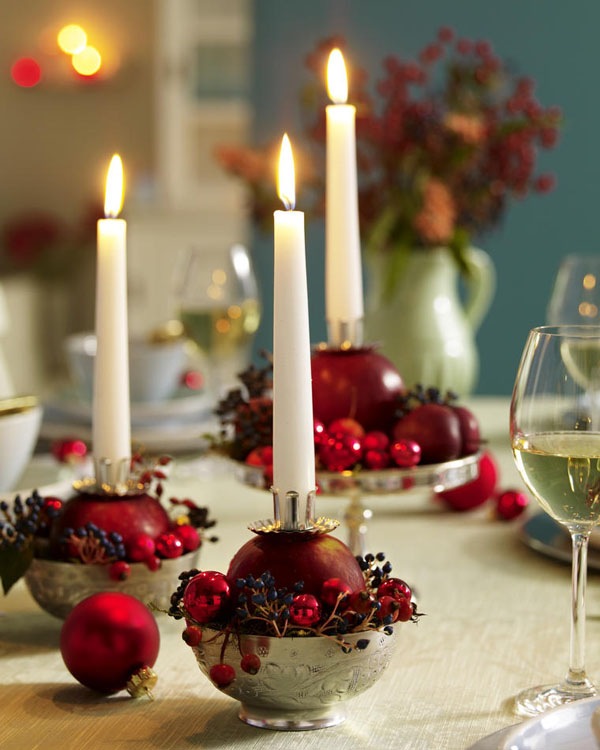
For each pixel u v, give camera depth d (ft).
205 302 6.75
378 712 3.89
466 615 4.48
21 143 23.85
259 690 3.74
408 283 6.33
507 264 13.20
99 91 23.31
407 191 6.48
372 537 5.20
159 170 22.72
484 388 13.42
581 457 3.82
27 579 4.32
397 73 6.54
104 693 3.97
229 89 22.15
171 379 6.78
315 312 13.58
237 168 6.73
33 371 22.36
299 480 3.82
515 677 4.08
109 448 4.30
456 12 13.11
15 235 23.38
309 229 13.44
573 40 12.83
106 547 4.20
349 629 3.73
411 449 4.48
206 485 5.88
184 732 3.79
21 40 23.44
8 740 3.76
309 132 6.87
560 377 3.88
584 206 12.98
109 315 4.28
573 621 3.94
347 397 4.64
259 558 3.79
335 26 13.50
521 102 6.66
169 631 4.38
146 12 22.71
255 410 4.70
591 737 3.57
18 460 4.93
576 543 3.93
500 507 5.34
